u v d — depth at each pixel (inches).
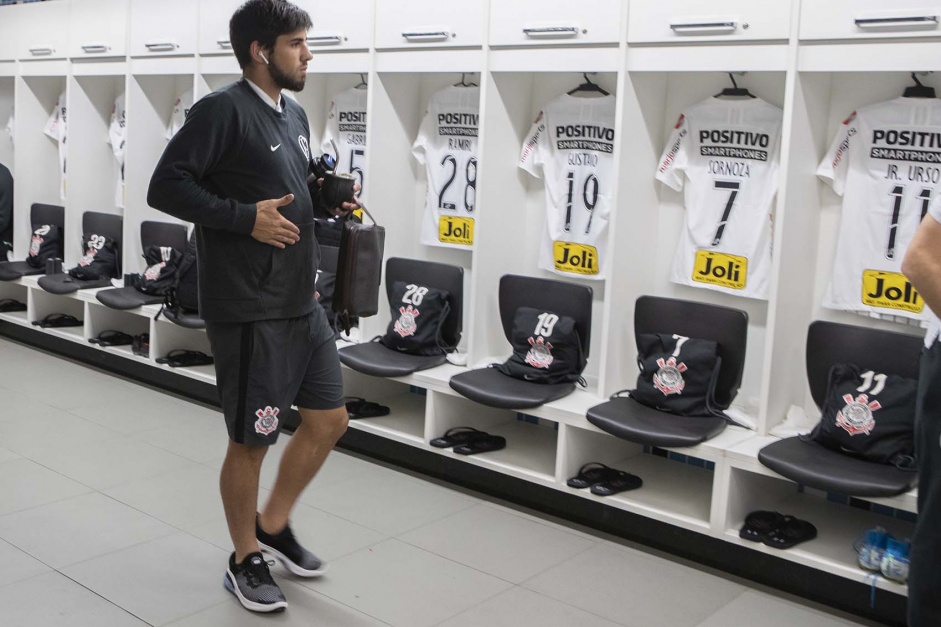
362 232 118.3
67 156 259.1
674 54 147.2
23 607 113.8
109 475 162.6
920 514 91.5
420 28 178.2
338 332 189.9
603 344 156.5
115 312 244.8
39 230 268.4
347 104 209.9
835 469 122.8
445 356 176.4
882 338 133.0
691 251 162.9
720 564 135.4
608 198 171.3
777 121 152.7
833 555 125.8
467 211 191.6
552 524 149.9
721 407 146.1
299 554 124.3
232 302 109.4
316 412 119.4
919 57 125.6
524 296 171.0
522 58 165.3
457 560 134.0
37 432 185.3
